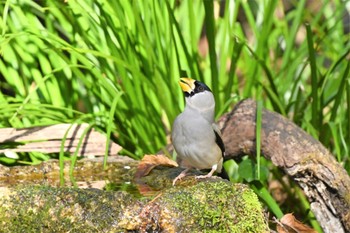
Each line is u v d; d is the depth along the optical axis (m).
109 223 6.98
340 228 9.23
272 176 11.14
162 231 7.01
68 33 10.93
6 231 7.00
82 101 10.95
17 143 9.88
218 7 12.53
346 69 10.02
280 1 13.52
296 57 11.82
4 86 11.38
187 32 11.73
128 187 8.60
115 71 10.74
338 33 13.62
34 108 10.23
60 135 9.86
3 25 9.78
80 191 7.12
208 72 11.80
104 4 10.52
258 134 9.02
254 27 12.77
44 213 7.01
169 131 10.59
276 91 10.72
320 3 15.55
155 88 10.22
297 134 9.27
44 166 9.19
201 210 7.06
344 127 11.04
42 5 11.12
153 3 10.37
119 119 10.57
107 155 9.50
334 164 9.15
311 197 9.34
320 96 10.57
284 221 8.66
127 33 10.41
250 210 7.21
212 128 8.62
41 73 11.20
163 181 8.59
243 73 12.72
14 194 7.09
